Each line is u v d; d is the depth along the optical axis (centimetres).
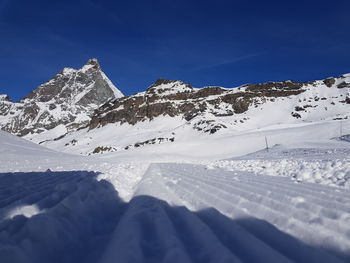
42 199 491
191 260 230
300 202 424
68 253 279
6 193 625
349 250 252
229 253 240
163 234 301
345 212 352
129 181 910
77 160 2945
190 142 11269
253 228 331
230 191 566
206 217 384
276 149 4344
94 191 587
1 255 228
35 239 279
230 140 10906
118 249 252
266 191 539
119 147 16338
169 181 789
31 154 3169
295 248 266
